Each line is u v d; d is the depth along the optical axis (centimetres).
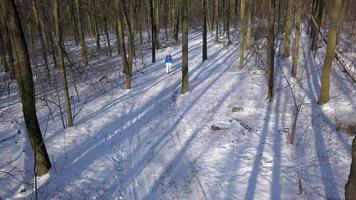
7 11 886
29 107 959
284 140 1190
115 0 2045
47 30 2158
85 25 4841
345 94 1558
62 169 1065
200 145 1212
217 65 2428
